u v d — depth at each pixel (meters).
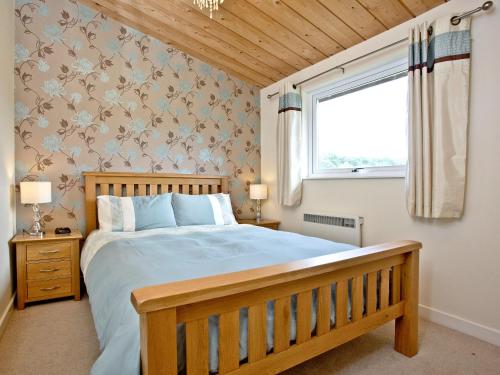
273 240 2.02
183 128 3.29
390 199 2.36
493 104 1.77
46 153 2.61
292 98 3.15
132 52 2.99
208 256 1.62
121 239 2.12
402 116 2.39
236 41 2.86
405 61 2.32
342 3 2.14
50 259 2.32
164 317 0.88
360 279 1.45
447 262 2.00
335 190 2.84
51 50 2.62
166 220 2.74
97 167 2.83
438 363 1.58
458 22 1.88
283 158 3.26
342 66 2.74
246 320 1.11
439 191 1.92
